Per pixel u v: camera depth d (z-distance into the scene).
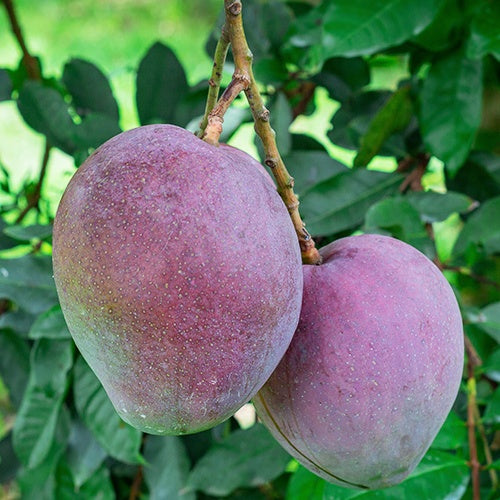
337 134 0.84
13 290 0.70
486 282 0.76
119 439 0.70
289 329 0.47
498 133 0.90
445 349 0.51
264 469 0.72
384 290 0.50
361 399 0.49
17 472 0.86
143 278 0.44
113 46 2.67
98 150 0.47
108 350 0.46
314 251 0.52
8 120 2.08
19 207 0.91
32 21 2.76
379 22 0.69
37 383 0.70
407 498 0.62
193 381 0.45
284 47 0.80
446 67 0.73
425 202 0.72
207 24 2.81
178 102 0.82
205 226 0.44
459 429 0.66
